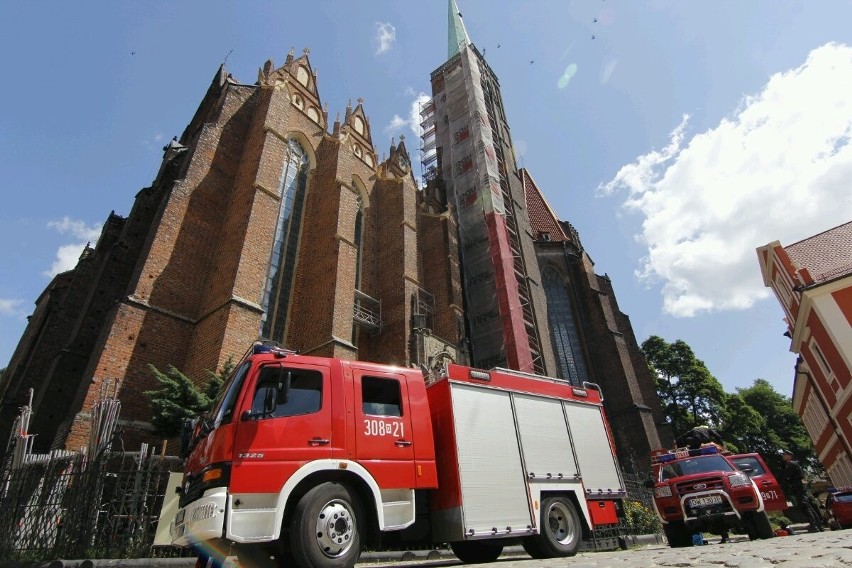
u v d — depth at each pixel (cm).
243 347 1884
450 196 4441
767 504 1340
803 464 5088
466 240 4081
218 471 635
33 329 2833
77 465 987
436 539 832
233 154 2564
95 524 909
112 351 1739
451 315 3262
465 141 4591
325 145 3052
